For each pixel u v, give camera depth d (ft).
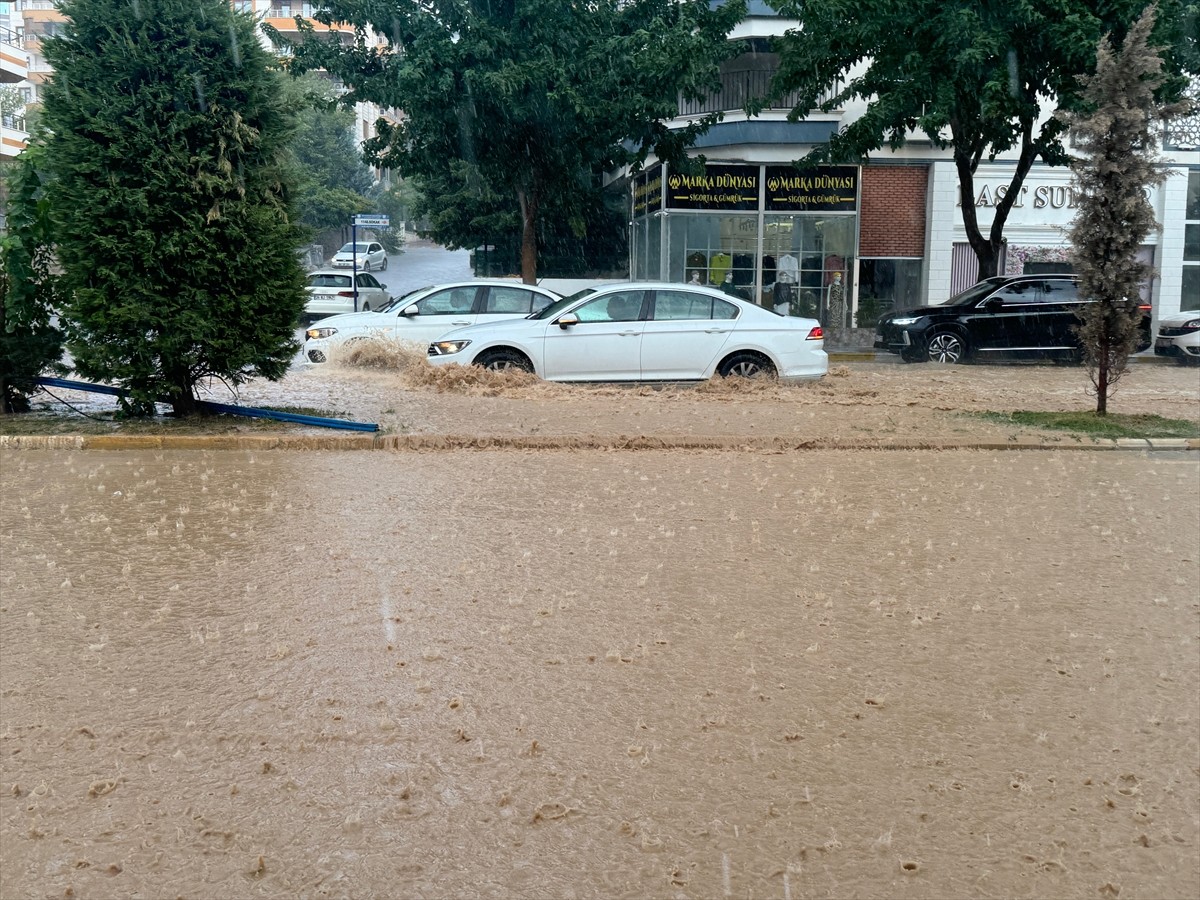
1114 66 49.21
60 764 15.34
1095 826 14.11
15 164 46.50
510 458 40.27
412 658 19.48
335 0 89.97
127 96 43.27
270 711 17.17
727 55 93.09
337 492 33.53
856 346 103.30
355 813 14.15
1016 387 65.87
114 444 41.29
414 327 69.62
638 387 58.34
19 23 249.96
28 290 46.47
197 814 14.08
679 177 106.22
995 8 78.18
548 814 14.20
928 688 18.52
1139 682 18.94
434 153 96.32
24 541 27.20
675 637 20.80
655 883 12.73
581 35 89.61
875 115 83.10
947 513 31.81
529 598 23.03
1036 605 23.16
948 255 107.65
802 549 27.43
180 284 44.42
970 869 13.09
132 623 21.18
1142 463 41.06
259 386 59.11
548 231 137.39
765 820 14.12
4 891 12.38
